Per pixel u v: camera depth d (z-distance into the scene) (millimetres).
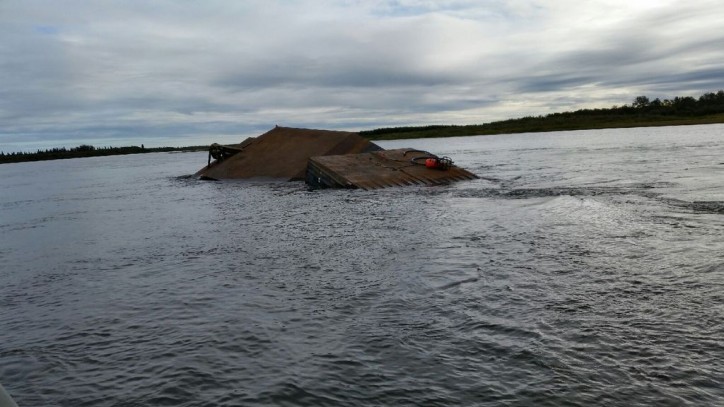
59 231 17578
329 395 5266
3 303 9156
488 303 7652
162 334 7156
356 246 12117
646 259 9547
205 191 28828
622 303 7355
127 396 5461
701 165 28594
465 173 27719
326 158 28062
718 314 6773
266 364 6039
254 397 5293
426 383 5391
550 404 4875
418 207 17953
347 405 5062
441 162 27156
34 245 15180
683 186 19906
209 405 5180
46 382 5879
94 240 15227
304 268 10336
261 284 9352
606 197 17797
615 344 6031
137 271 10922
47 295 9523
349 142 33062
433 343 6352
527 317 7004
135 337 7105
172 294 9039
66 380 5902
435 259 10406
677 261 9297
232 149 37094
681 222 12703
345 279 9367
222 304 8328
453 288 8461
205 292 9047
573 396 4984
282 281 9469
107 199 27812
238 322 7445
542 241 11461
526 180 26016
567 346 6047
